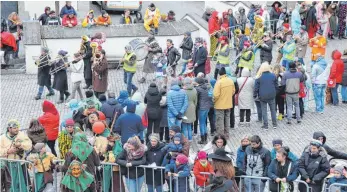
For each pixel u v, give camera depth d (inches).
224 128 1113.4
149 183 876.6
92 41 1368.1
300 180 818.8
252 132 1151.0
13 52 1523.1
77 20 1649.9
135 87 1338.6
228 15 1615.4
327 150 868.0
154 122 1062.4
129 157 860.6
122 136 959.0
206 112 1088.8
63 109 1269.7
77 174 824.9
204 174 828.0
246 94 1148.5
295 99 1169.4
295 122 1190.9
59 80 1286.9
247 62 1380.4
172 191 860.6
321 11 1676.9
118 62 1508.4
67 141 924.6
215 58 1551.4
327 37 1705.2
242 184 844.6
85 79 1325.0
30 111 1267.2
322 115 1230.3
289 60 1402.6
